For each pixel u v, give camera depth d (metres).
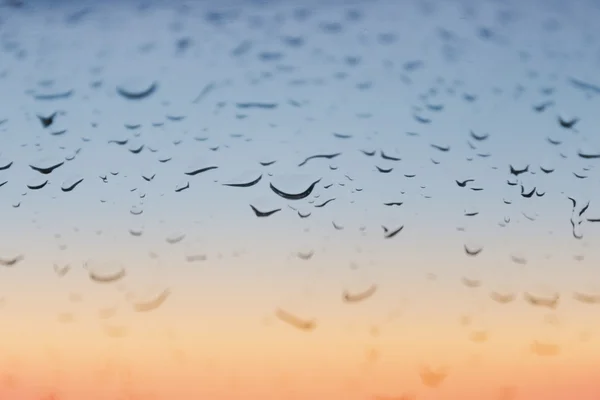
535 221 0.11
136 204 0.11
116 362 0.10
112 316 0.11
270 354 0.10
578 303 0.11
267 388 0.10
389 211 0.11
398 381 0.10
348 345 0.10
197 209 0.11
